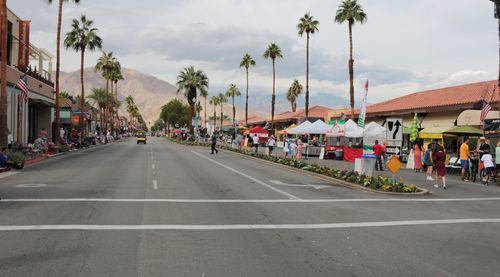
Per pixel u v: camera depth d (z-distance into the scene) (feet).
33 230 27.76
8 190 45.96
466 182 67.62
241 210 36.60
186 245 24.73
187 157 111.14
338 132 115.75
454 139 102.63
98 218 31.76
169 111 479.41
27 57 127.13
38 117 152.35
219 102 483.92
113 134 313.32
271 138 120.78
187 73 237.04
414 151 88.12
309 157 133.08
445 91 125.80
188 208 36.83
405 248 25.16
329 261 22.24
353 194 48.78
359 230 29.78
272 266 21.16
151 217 32.50
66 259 21.65
